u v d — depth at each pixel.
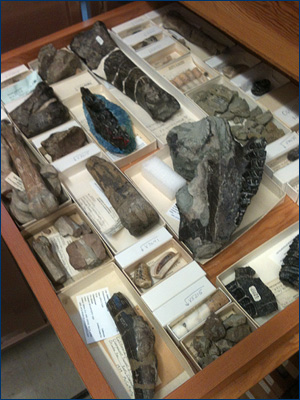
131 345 0.49
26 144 0.69
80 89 0.70
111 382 0.49
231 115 0.70
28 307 0.74
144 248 0.55
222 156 0.57
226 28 0.60
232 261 0.56
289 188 0.60
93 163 0.63
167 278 0.53
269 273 0.55
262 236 0.58
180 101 0.73
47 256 0.56
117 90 0.76
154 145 0.67
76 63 0.79
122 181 0.60
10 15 0.76
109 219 0.60
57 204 0.57
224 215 0.54
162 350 0.51
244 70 0.77
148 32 0.82
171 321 0.50
